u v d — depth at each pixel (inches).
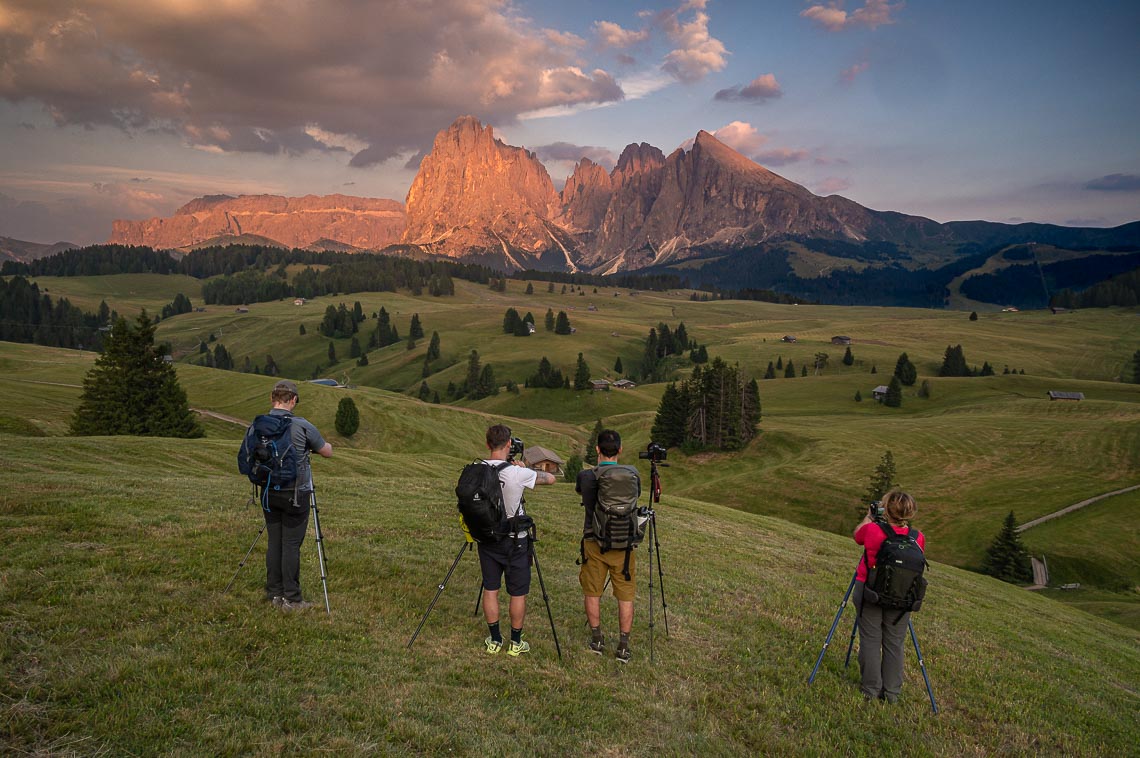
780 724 313.4
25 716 209.2
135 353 2420.0
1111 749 341.1
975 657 470.9
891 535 340.8
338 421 4384.8
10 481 560.7
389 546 512.4
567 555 576.7
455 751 240.2
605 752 262.5
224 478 908.0
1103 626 965.8
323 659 293.1
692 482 4325.8
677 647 396.2
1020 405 5738.2
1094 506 3063.5
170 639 284.0
